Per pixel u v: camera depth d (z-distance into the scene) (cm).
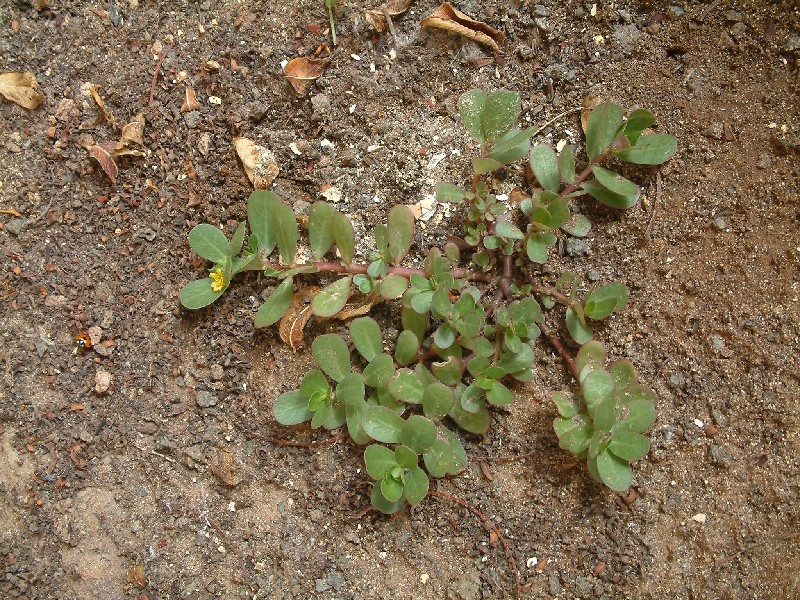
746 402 32
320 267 33
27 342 34
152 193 35
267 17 36
